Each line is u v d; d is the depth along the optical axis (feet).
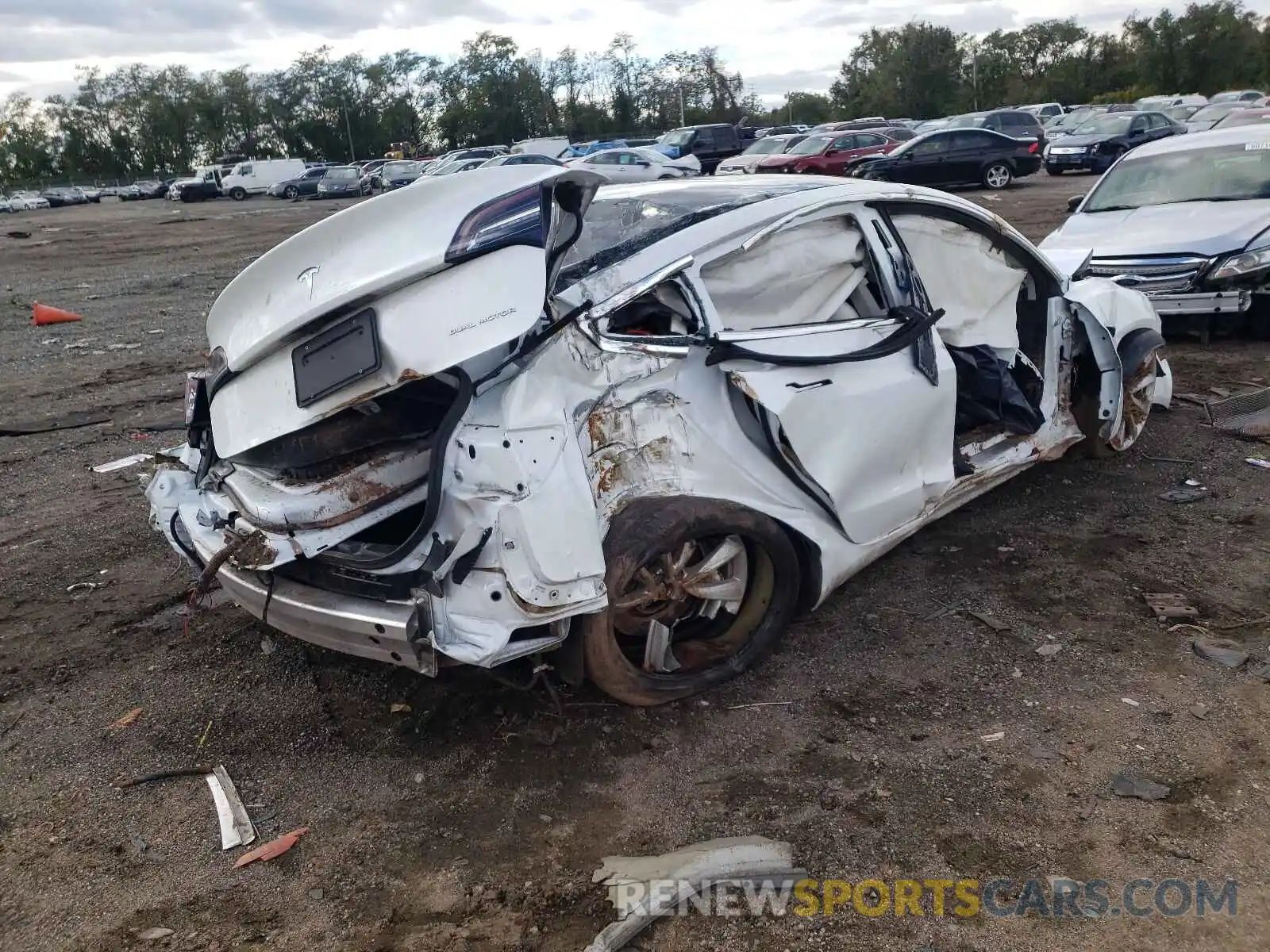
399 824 9.11
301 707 11.09
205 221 104.17
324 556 9.35
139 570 14.94
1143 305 17.70
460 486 8.83
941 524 15.33
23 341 35.35
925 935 7.61
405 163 137.90
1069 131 105.19
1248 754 9.46
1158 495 15.88
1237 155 27.22
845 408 11.03
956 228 13.34
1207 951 7.34
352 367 8.86
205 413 11.50
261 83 320.91
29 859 8.86
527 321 8.64
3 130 319.06
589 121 288.30
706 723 10.44
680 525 9.84
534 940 7.69
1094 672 11.04
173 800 9.64
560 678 10.40
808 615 12.67
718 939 7.67
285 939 7.84
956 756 9.70
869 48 304.30
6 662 12.31
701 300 10.25
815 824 8.84
